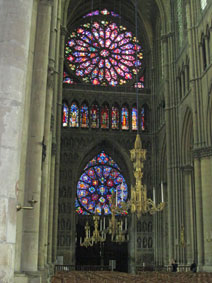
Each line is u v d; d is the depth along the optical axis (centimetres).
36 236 1550
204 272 2736
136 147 2573
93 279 1853
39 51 1747
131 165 4591
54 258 3525
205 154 3117
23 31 922
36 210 1570
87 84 4772
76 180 4484
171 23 4262
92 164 4791
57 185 3769
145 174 4597
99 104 4738
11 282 777
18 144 861
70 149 4534
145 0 4834
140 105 4825
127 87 4841
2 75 879
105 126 4700
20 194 1459
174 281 1764
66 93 4684
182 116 3828
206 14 3275
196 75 3369
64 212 4334
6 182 818
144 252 4409
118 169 4812
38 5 1808
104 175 4766
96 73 4962
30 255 1519
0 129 845
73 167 4491
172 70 4147
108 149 4834
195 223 3675
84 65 4969
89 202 4638
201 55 3359
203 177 3086
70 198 4391
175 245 3709
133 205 2488
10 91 870
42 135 1662
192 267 3094
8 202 807
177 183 3831
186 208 3703
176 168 3875
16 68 891
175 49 4188
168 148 3984
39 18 1792
